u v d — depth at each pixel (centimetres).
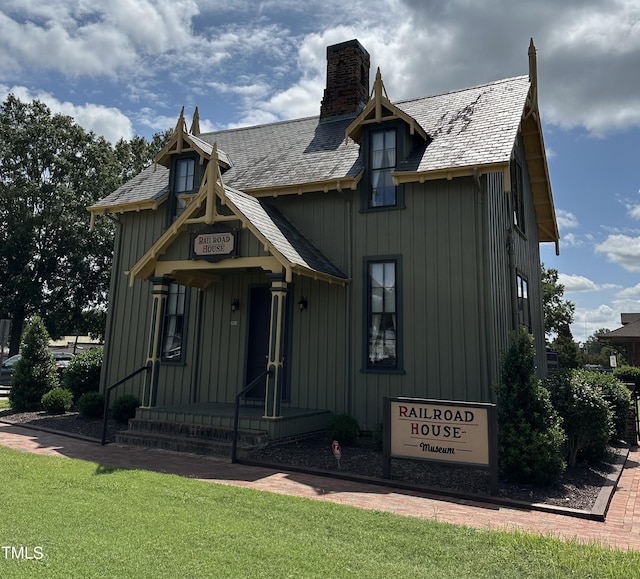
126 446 1029
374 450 969
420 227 1124
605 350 7056
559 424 839
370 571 417
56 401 1416
